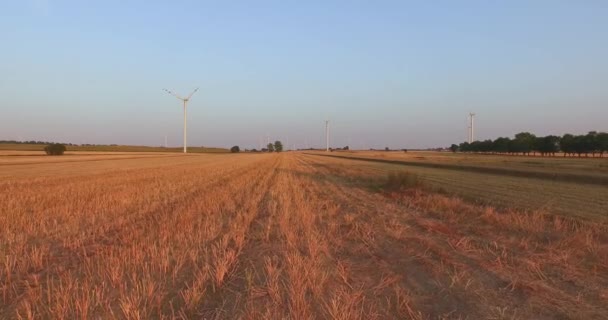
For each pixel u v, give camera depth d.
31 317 6.59
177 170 49.84
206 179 35.75
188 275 8.91
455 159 88.00
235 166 61.12
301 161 84.69
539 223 14.58
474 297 7.75
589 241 11.65
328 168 56.44
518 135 146.00
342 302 7.27
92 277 8.76
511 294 7.89
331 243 12.06
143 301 7.40
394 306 7.30
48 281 8.09
